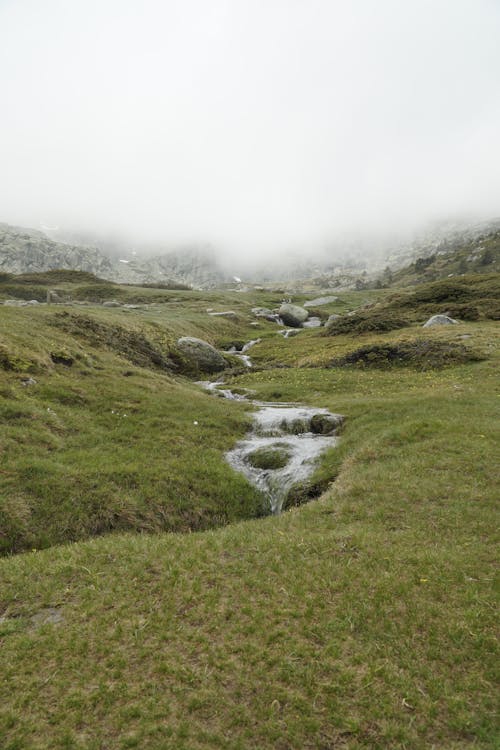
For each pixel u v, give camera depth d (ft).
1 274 420.36
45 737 23.98
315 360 174.40
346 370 154.51
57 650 30.76
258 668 28.43
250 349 237.66
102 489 62.69
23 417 76.79
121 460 72.18
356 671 27.99
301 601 35.55
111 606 36.01
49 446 71.61
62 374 106.63
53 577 40.96
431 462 64.28
